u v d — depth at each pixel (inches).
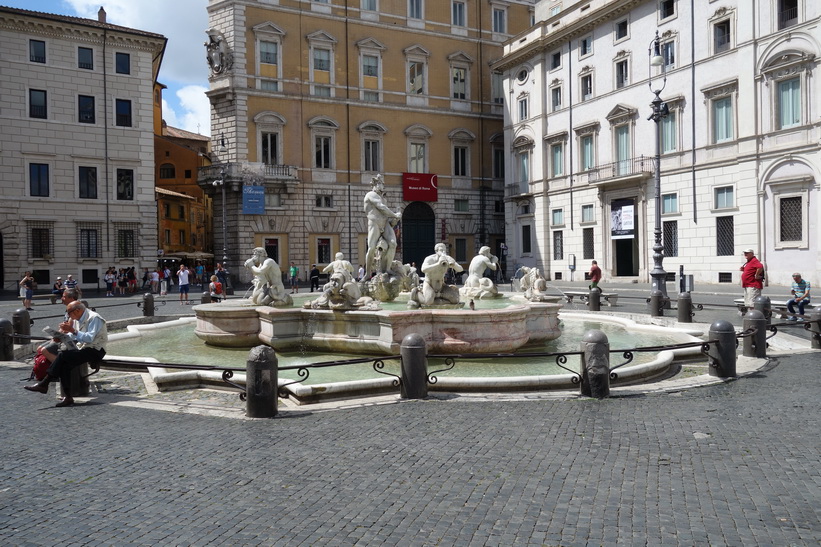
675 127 1536.7
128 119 1771.7
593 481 224.4
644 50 1616.6
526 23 2391.7
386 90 2121.1
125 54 1764.3
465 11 2258.9
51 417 330.0
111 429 305.0
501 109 2338.8
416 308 535.5
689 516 192.4
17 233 1612.9
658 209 959.6
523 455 255.4
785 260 1294.3
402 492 216.5
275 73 1942.7
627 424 301.1
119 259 1752.0
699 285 1433.3
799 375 419.5
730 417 313.1
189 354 524.7
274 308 546.6
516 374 426.6
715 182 1437.0
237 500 211.6
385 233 669.9
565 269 1913.1
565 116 1894.7
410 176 2134.6
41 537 183.9
